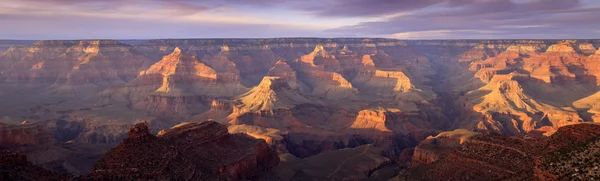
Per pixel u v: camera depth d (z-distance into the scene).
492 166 96.38
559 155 76.25
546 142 94.88
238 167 109.38
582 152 73.00
